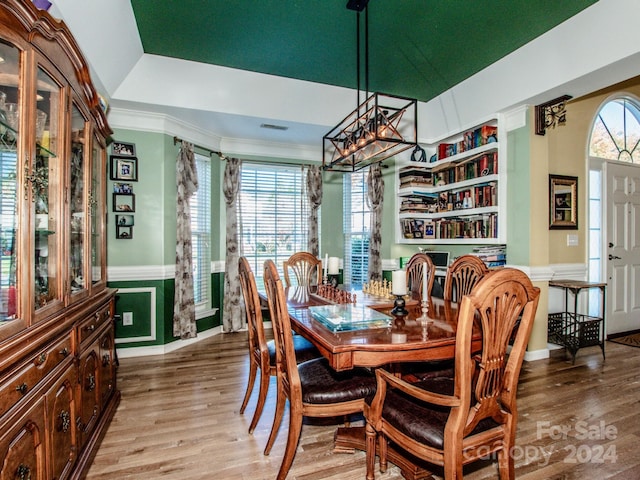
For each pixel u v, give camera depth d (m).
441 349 1.58
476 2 2.38
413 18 2.56
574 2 2.39
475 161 3.81
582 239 3.80
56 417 1.37
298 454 1.91
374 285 2.75
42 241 1.38
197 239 4.09
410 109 4.16
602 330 3.49
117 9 2.28
